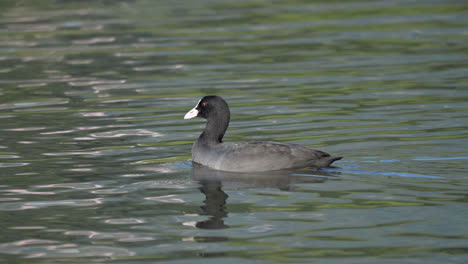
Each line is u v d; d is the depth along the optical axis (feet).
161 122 67.36
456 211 42.22
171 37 108.37
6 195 47.60
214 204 45.16
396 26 113.29
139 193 47.80
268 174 51.06
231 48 100.58
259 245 38.34
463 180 47.88
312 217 42.22
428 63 88.58
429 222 40.73
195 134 63.41
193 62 92.84
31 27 119.03
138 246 38.73
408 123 63.77
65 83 83.51
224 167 52.65
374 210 42.93
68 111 71.61
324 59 92.79
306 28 113.70
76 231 41.09
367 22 117.29
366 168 51.34
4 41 108.78
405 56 93.04
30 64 93.61
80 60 95.20
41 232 41.04
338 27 113.91
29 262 36.91
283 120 66.49
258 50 99.14
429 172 49.90
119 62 93.66
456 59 89.86
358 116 66.90
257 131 63.10
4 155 57.16
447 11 124.26
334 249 37.55
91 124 66.80
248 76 84.84
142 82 83.25
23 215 43.88
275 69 88.02
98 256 37.52
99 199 46.70
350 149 56.39
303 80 82.33
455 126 62.08
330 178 49.44
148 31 112.98
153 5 138.10
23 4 142.92
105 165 54.44
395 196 45.24
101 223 42.27
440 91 75.15
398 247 37.55
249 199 45.93
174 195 47.24
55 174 52.24
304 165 51.42
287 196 46.19
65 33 113.29
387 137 59.52
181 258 36.96
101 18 125.18
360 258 36.32
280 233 39.96
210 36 108.68
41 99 76.54
